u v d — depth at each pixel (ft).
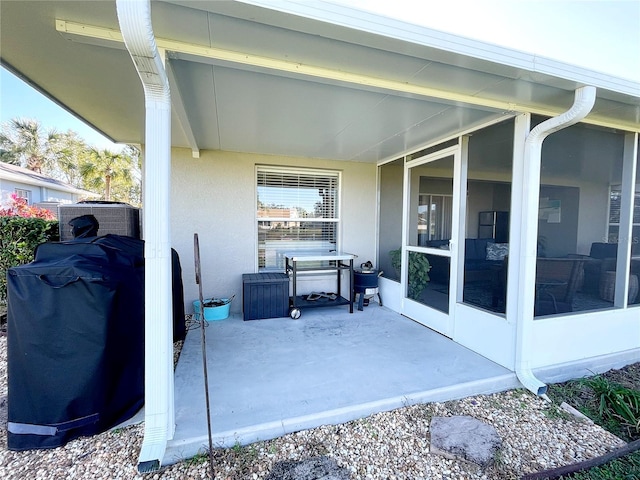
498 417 7.09
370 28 5.07
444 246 11.71
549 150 9.36
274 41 5.47
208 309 13.15
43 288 5.86
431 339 11.15
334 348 10.27
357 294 15.98
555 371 9.20
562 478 5.44
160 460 5.31
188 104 8.41
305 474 5.30
